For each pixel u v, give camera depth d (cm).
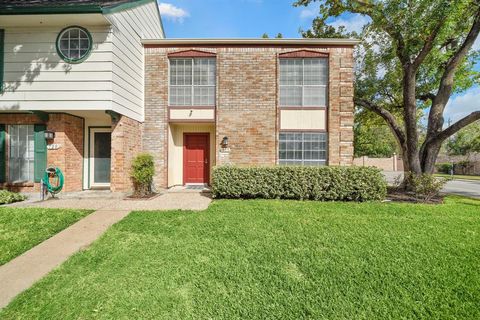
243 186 799
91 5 681
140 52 944
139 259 370
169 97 983
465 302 273
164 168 974
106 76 741
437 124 1009
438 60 1003
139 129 941
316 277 321
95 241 441
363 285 304
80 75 741
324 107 963
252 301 273
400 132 1087
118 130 805
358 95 1199
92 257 378
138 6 920
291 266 350
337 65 957
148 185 862
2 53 750
